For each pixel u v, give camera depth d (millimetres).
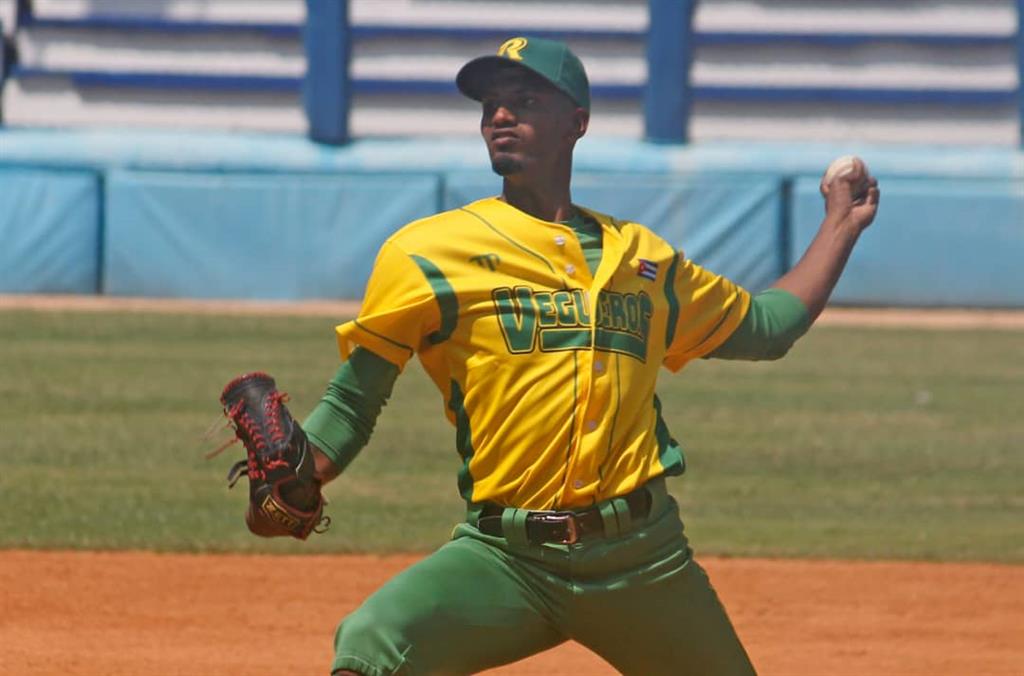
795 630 30250
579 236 16312
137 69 100250
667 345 16828
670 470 16438
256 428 15617
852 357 73250
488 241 15953
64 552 35469
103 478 43750
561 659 28359
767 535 38656
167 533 37375
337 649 15398
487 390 15844
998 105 99375
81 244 92812
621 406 15984
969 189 93688
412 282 15781
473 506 16219
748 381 65500
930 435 53406
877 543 37969
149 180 92938
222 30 99875
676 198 93312
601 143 96250
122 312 84375
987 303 94000
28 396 56844
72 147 94000
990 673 27516
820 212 93000
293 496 15727
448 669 15750
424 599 15516
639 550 16031
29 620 29859
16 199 92438
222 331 76812
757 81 99875
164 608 31031
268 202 93188
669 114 98938
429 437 51281
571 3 99625
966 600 32812
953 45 99438
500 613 15875
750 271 93438
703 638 16438
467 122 100125
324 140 97938
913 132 99938
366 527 38625
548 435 15750
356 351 16125
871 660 28219
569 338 15859
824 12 99812
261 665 27188
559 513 15773
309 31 98500
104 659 27344
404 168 94750
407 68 99875
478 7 99812
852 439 52531
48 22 100250
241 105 100125
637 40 99438
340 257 93312
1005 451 50812
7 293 92688
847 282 94188
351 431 16141
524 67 16000
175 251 93125
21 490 41875
